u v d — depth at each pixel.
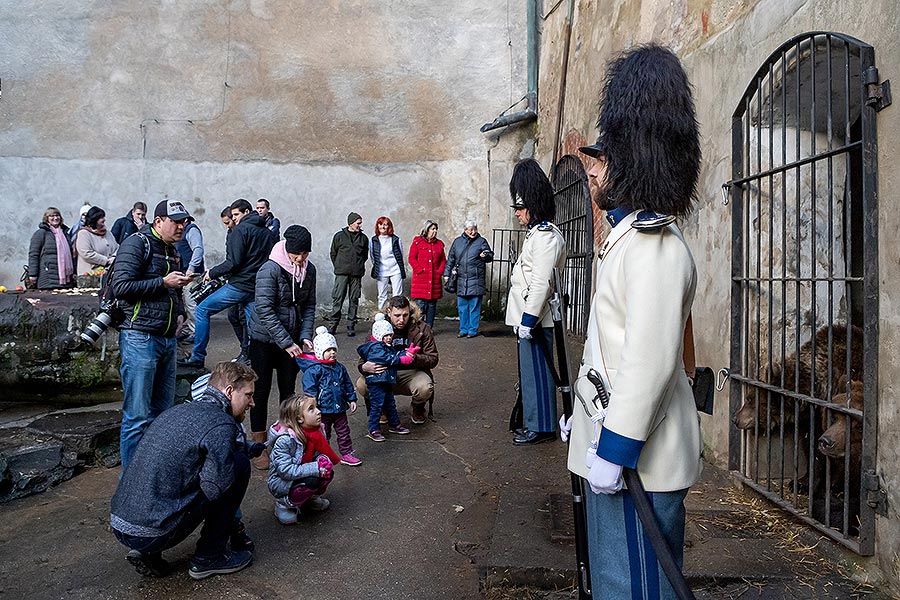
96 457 4.66
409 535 3.64
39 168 11.59
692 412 1.98
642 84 1.96
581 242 7.47
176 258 4.09
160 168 11.67
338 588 3.10
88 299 5.62
